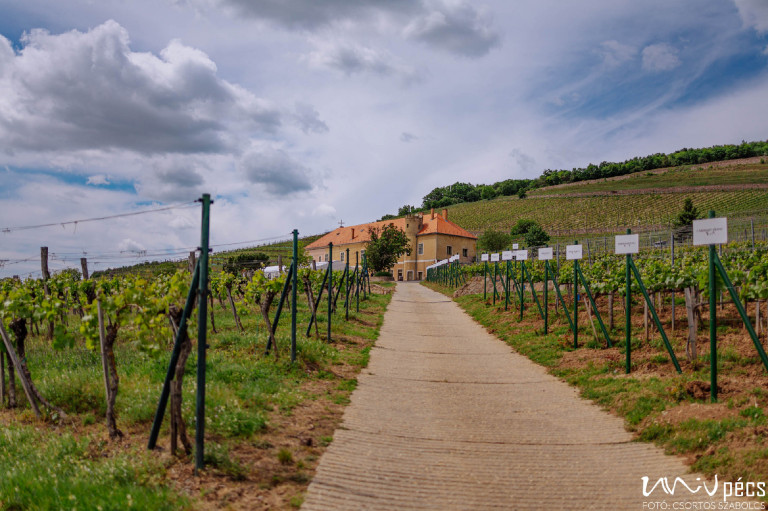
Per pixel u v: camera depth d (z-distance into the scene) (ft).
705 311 51.13
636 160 547.49
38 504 18.20
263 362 37.63
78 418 27.20
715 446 23.38
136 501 17.21
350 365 43.14
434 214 260.83
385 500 19.19
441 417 30.55
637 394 32.19
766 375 31.86
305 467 21.38
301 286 70.33
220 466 20.53
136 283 27.02
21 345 30.07
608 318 56.08
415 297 119.65
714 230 29.86
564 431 28.17
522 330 61.31
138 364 36.19
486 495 20.08
